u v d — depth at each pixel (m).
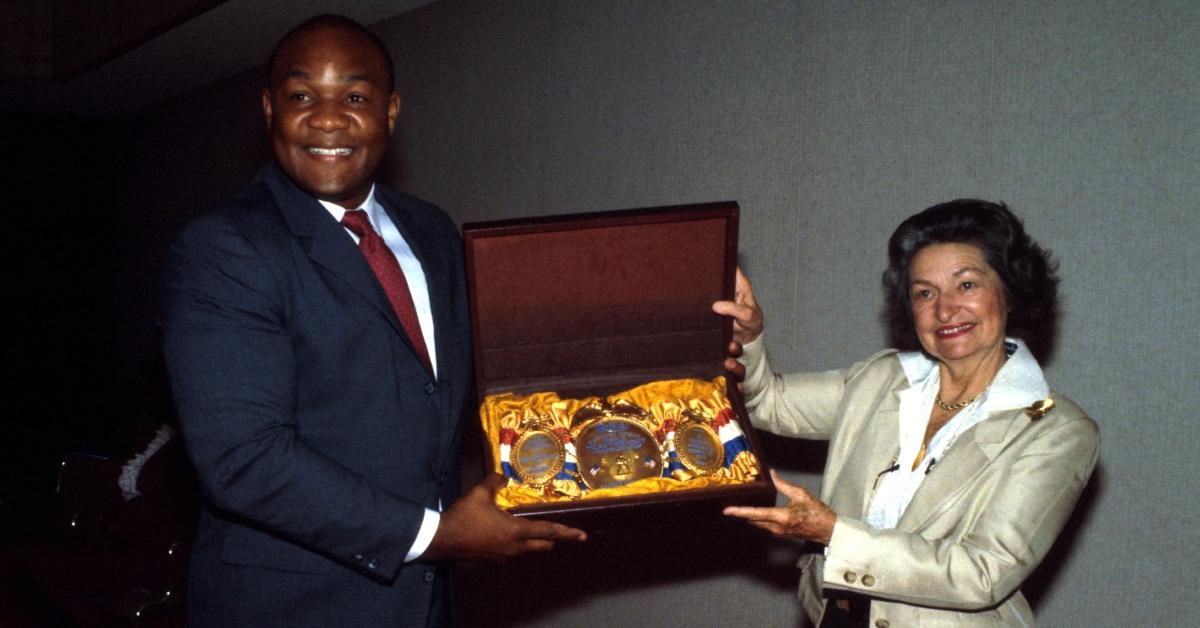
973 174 2.46
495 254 1.84
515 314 1.91
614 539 3.61
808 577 1.99
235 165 6.20
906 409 1.90
